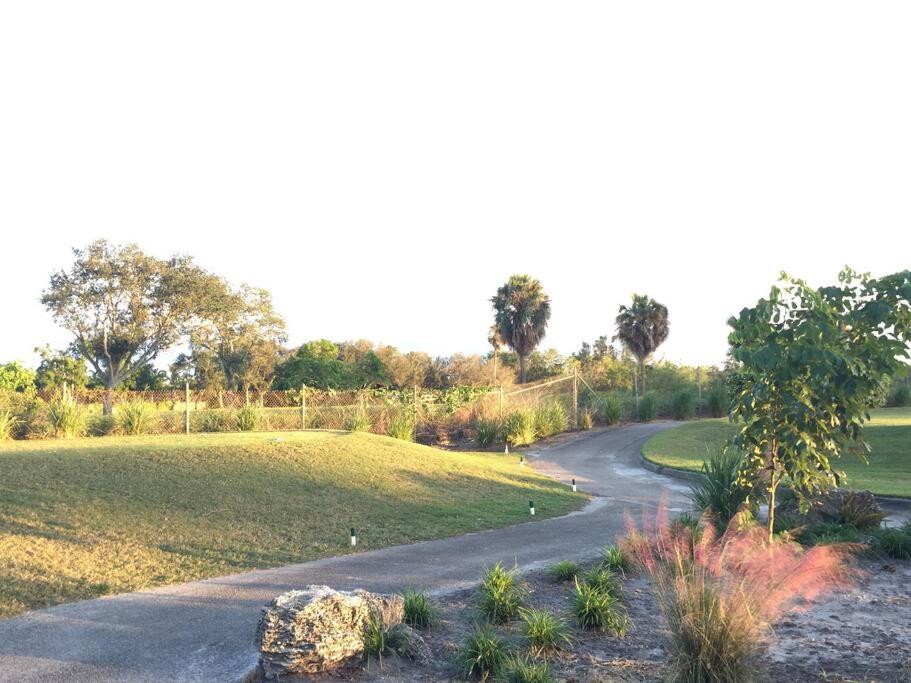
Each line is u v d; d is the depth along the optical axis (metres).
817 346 7.56
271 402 28.38
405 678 5.78
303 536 10.77
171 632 6.70
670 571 6.10
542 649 6.28
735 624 5.23
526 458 26.41
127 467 12.67
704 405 42.00
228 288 56.38
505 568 9.27
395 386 63.12
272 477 13.44
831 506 11.48
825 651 6.35
